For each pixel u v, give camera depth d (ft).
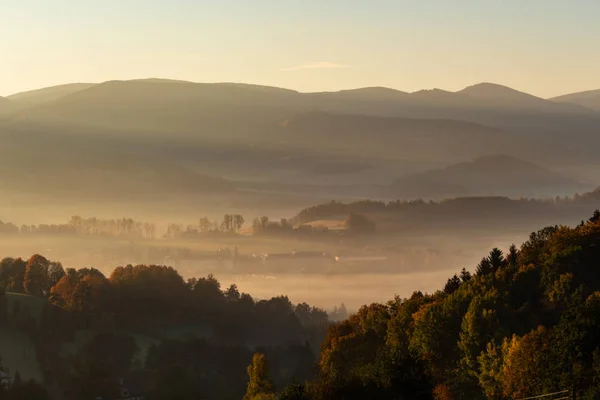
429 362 406.82
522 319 463.42
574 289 485.56
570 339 341.62
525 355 359.05
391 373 331.16
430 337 454.81
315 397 342.03
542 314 472.03
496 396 368.68
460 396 396.78
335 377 351.46
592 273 512.63
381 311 541.34
